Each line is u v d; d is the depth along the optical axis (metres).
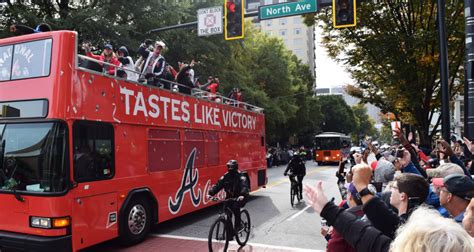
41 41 6.43
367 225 2.32
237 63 29.42
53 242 5.85
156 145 8.51
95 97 6.81
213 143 11.21
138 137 7.91
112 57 8.77
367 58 15.18
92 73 6.77
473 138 8.02
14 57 6.60
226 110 12.26
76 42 6.46
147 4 18.20
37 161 6.12
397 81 14.31
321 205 2.47
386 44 13.89
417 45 13.20
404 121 18.61
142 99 8.11
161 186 8.57
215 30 12.57
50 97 6.17
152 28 18.52
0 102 6.60
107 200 6.95
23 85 6.43
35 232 6.01
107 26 15.69
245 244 7.72
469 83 8.07
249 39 34.50
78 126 6.41
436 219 1.56
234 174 7.45
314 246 7.62
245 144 13.66
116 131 7.30
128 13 17.92
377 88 17.16
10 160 6.35
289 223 9.80
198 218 10.55
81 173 6.39
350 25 11.27
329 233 4.12
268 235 8.55
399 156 5.19
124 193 7.39
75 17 15.09
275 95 39.44
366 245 2.24
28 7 16.28
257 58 38.25
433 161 7.03
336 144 37.00
